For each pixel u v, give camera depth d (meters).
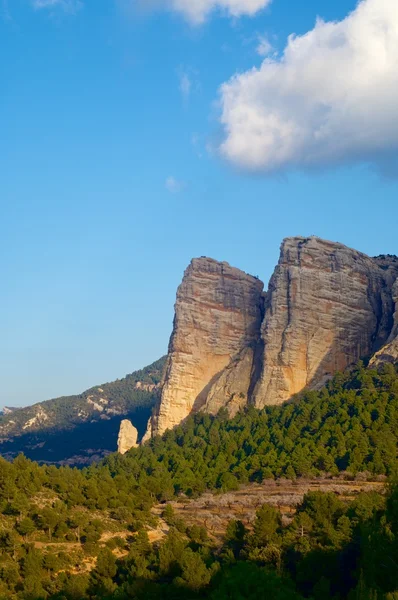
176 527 125.50
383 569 79.50
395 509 87.69
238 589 80.25
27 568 104.12
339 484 136.75
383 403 164.50
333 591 90.81
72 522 122.56
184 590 93.62
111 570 105.06
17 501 122.25
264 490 142.25
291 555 100.94
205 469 160.50
